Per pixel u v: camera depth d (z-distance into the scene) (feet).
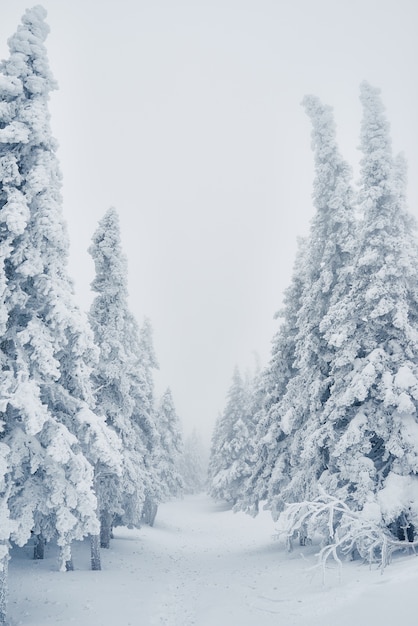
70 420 50.39
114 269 77.20
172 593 58.18
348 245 64.90
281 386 87.10
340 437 57.88
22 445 43.86
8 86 44.78
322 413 61.31
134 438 79.25
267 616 40.42
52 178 48.37
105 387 77.51
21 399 40.22
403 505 48.85
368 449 54.34
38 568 61.21
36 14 48.67
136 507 81.25
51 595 50.26
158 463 162.81
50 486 44.11
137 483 79.77
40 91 47.01
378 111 60.80
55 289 45.68
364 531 45.47
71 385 51.70
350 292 59.36
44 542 67.36
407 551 49.57
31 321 44.78
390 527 53.21
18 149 46.47
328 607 37.42
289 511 50.37
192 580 67.26
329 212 71.15
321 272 70.64
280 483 77.82
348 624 32.22
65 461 43.06
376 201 58.85
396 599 33.06
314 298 69.00
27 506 42.96
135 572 68.03
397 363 54.75
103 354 74.02
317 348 67.41
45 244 46.09
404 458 51.52
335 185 71.26
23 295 44.39
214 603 49.93
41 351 43.68
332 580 47.06
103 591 53.36
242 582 59.72
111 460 49.67
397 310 54.95
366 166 59.57
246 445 162.40
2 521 39.81
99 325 75.66
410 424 52.21
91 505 44.68
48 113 48.01
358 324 59.52
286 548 76.28
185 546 110.52
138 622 43.80
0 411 41.86
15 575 56.80
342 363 57.82
